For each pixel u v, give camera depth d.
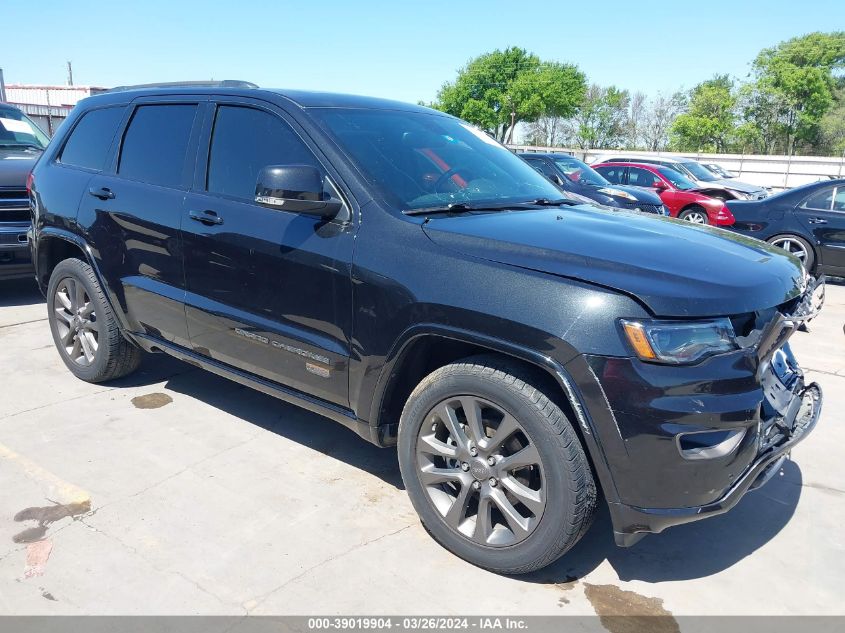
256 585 2.71
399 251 2.86
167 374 4.95
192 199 3.66
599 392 2.39
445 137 3.80
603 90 68.88
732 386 2.42
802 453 3.99
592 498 2.55
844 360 5.82
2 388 4.61
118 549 2.90
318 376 3.21
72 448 3.79
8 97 30.86
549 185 3.97
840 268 9.43
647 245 2.75
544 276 2.54
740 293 2.48
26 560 2.82
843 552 3.05
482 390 2.65
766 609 2.67
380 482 3.53
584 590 2.75
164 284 3.86
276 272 3.25
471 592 2.71
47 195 4.55
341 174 3.13
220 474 3.55
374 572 2.80
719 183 16.00
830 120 59.31
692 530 3.20
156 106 4.08
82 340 4.61
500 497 2.72
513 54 59.84
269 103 3.50
